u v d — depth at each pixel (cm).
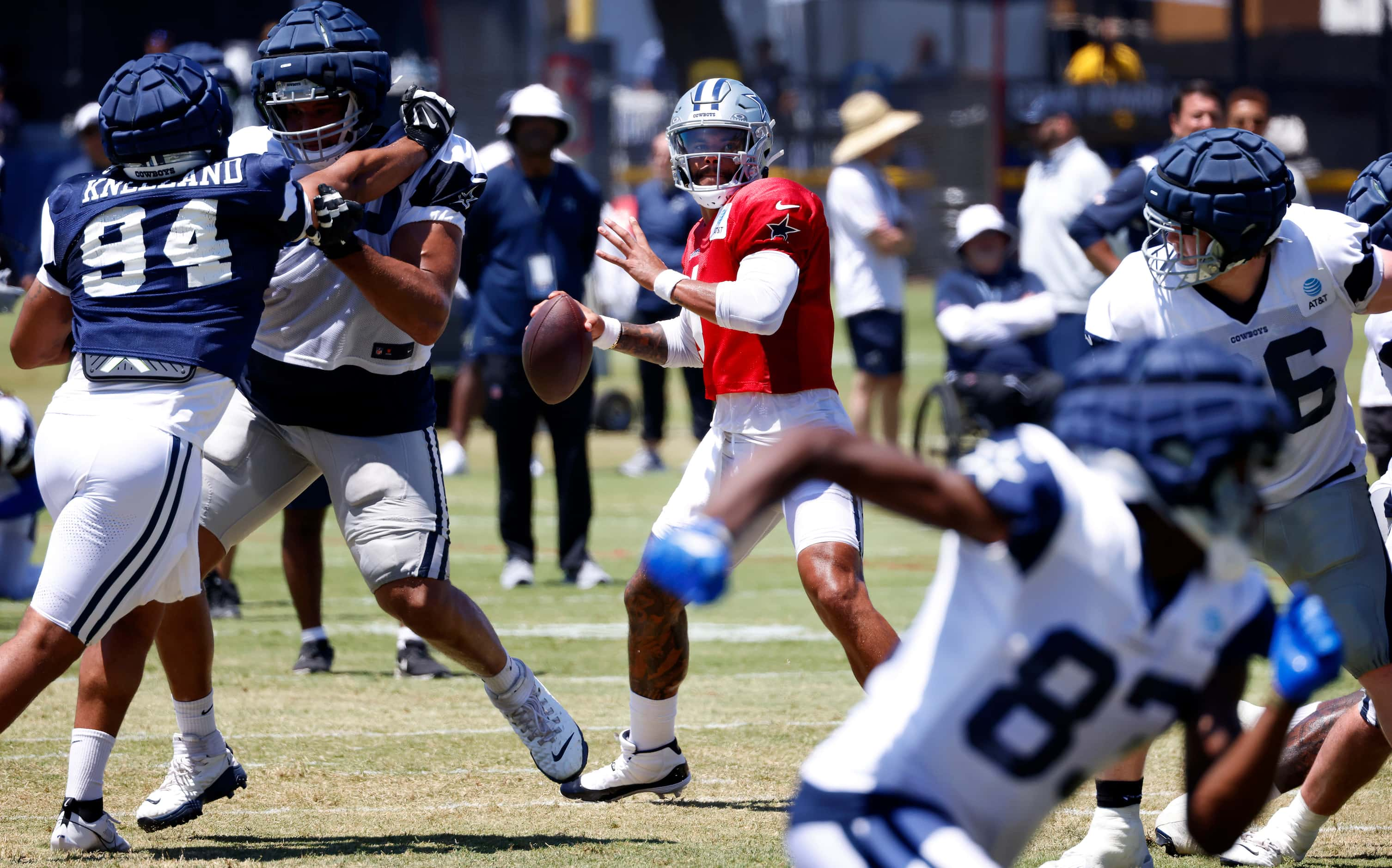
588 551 3328
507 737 2062
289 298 1653
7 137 8262
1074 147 3900
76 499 1417
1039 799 925
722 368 1670
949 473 873
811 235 1641
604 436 5912
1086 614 876
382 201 1642
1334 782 1509
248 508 1712
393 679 2422
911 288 9481
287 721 2120
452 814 1689
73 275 1476
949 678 902
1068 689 890
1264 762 922
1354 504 1459
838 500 1622
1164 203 1376
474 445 5622
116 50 8956
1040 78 8200
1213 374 886
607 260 1667
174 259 1448
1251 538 911
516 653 2578
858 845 906
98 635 1422
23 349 1540
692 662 2559
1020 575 872
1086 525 866
